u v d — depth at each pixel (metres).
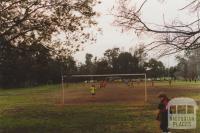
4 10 28.27
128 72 141.88
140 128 27.88
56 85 129.38
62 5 29.44
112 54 152.00
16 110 45.88
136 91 79.88
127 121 32.28
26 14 28.70
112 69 150.00
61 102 57.66
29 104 55.41
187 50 14.34
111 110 42.47
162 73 150.88
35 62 31.02
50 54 30.94
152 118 34.09
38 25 29.41
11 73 31.98
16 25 28.70
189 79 135.62
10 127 30.09
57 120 34.28
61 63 32.44
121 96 66.50
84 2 29.88
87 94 75.88
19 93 91.94
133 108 44.38
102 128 28.33
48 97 72.69
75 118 35.47
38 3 28.78
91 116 36.81
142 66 139.12
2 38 28.67
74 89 100.19
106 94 73.06
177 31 14.20
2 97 76.81
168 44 14.37
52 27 29.91
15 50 29.66
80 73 141.88
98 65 153.25
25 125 31.22
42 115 39.16
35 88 116.88
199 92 68.38
